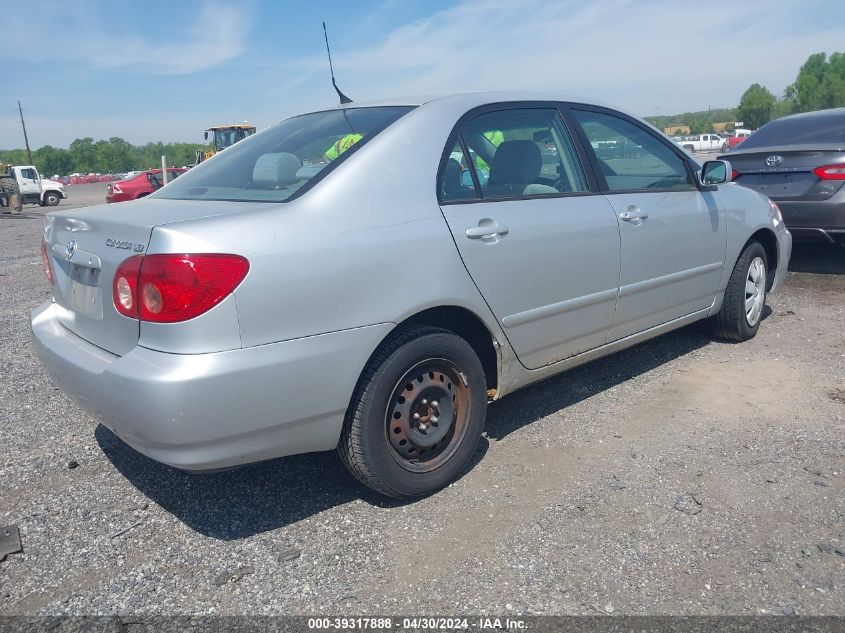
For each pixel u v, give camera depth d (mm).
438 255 2975
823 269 7395
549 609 2379
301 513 3023
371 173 2912
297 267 2586
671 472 3234
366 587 2523
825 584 2461
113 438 3779
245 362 2479
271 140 3562
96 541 2846
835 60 95000
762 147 7281
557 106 3824
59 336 3066
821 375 4355
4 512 3066
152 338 2484
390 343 2898
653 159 4270
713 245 4516
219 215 2605
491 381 3469
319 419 2715
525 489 3141
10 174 30781
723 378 4367
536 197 3477
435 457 3129
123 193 24891
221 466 2562
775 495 3016
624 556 2643
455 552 2703
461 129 3303
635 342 4168
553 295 3486
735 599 2402
